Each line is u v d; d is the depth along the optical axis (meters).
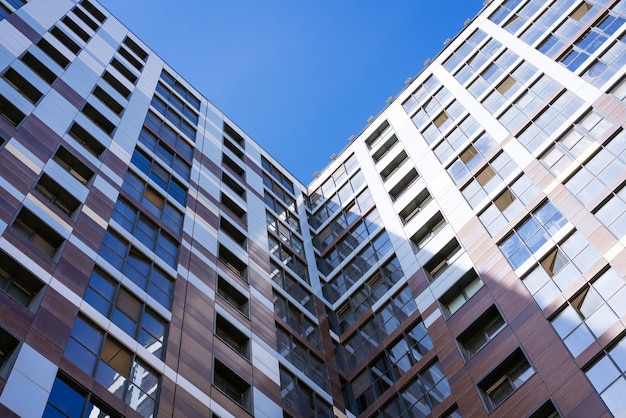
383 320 42.59
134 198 37.28
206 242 40.12
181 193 42.88
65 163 35.38
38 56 42.47
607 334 30.22
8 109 35.44
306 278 48.84
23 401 22.58
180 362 29.91
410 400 36.25
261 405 32.19
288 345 38.62
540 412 29.70
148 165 42.03
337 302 47.47
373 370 39.97
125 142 41.59
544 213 38.12
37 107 37.19
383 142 58.53
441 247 42.53
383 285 45.09
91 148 38.59
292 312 42.50
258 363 34.69
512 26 56.16
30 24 45.06
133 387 26.92
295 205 59.56
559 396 29.50
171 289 33.75
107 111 43.41
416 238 45.66
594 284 32.59
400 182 52.00
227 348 33.50
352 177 58.88
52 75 41.75
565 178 38.91
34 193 31.12
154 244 35.53
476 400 32.59
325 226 56.59
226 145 57.44
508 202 41.06
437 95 57.47
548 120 43.84
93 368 26.05
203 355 31.52
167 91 55.72
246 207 49.81
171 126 49.81
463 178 46.12
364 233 51.41
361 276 47.81
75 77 43.78
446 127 52.75
